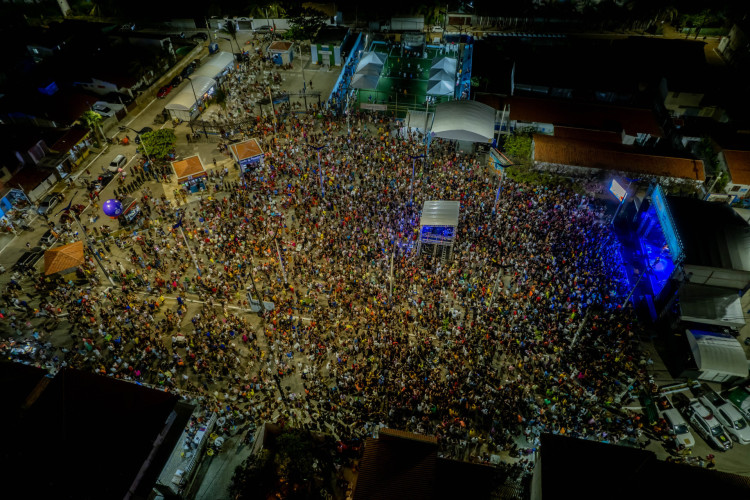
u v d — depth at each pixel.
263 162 61.16
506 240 48.56
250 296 43.12
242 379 37.78
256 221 51.09
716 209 43.91
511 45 87.62
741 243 40.47
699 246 40.72
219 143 67.12
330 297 43.19
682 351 39.66
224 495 31.50
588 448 26.45
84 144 64.31
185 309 43.28
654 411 35.56
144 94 76.44
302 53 89.44
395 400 35.50
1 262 48.97
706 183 57.50
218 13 98.56
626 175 55.47
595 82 74.12
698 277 40.56
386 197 54.09
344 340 39.94
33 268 47.44
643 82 75.56
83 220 53.78
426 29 101.00
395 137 66.69
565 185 56.75
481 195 54.69
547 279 44.59
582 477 24.95
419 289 44.28
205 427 33.91
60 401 29.72
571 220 51.38
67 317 43.06
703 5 94.56
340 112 73.50
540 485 25.36
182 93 71.06
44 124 68.06
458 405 35.59
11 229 52.06
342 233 49.84
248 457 30.19
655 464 25.52
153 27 99.50
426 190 55.38
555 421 34.88
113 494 26.83
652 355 41.06
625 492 24.22
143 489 28.69
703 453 34.22
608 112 66.38
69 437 28.39
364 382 36.75
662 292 42.88
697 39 94.88
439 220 45.88
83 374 31.19
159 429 29.83
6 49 81.56
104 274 47.00
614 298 44.03
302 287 45.22
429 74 81.38
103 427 29.02
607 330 40.97
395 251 47.56
